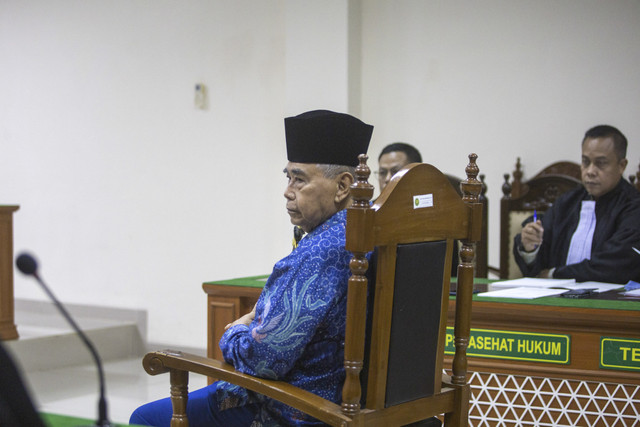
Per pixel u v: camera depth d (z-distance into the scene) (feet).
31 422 2.88
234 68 18.15
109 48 19.70
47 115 20.71
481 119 15.69
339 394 5.99
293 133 6.03
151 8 19.07
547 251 11.56
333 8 16.48
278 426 6.22
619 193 11.01
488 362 8.46
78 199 20.33
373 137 16.81
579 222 11.27
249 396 6.35
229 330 6.14
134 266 19.57
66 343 17.71
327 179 6.05
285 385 5.74
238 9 18.04
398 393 5.55
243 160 18.11
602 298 8.54
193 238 18.80
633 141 14.33
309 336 5.69
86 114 20.13
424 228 5.58
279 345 5.70
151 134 19.25
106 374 16.93
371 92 16.80
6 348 2.97
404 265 5.42
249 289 9.63
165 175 19.11
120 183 19.71
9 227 16.12
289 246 17.61
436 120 16.16
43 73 20.72
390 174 11.75
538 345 8.23
